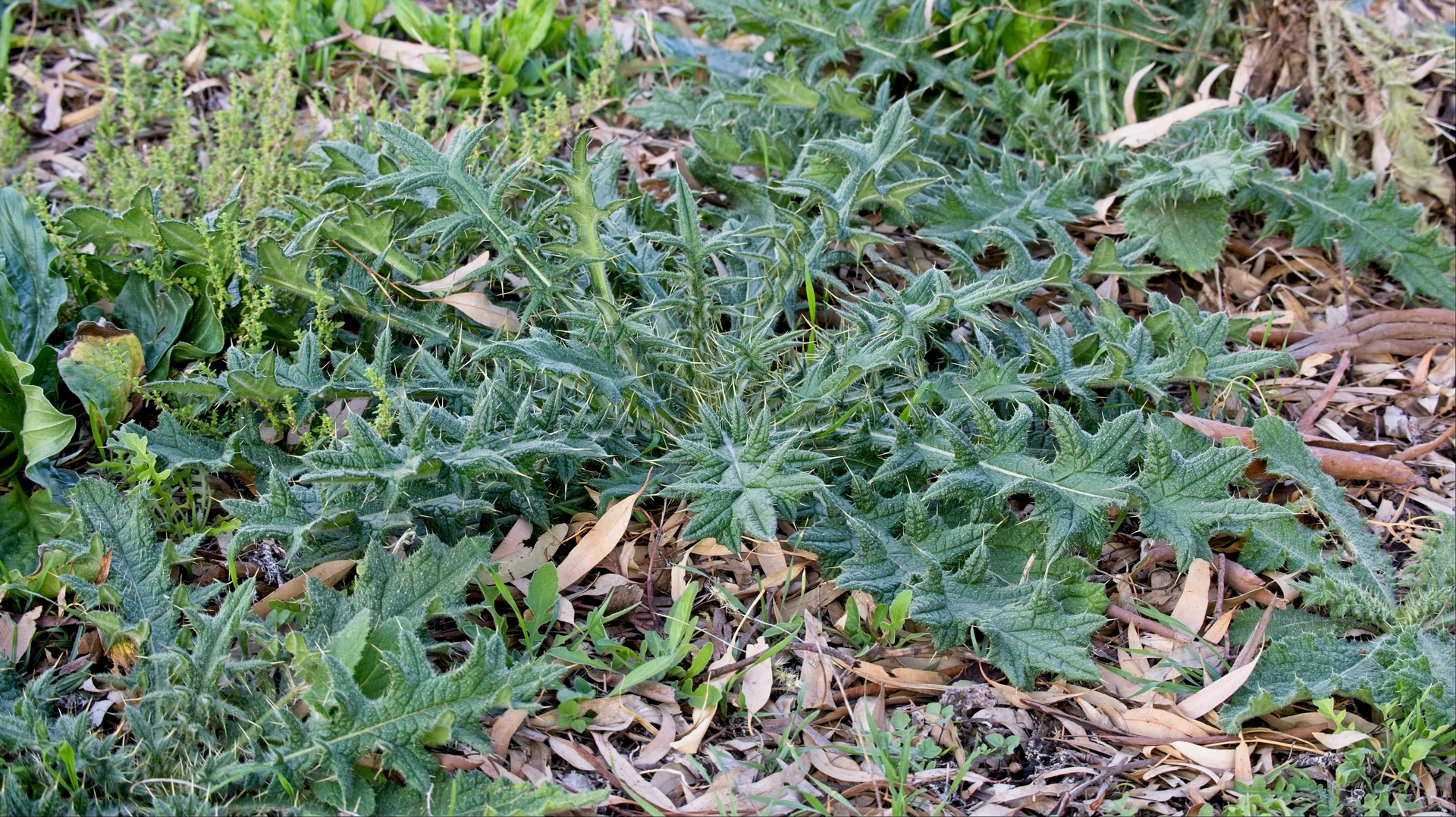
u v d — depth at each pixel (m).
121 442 2.08
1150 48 3.35
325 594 1.93
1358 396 2.84
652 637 2.04
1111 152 3.13
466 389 2.28
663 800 1.84
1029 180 3.05
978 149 3.24
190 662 1.76
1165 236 2.96
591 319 2.23
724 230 2.77
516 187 2.65
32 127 3.35
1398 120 3.18
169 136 3.25
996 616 2.00
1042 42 3.40
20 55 3.59
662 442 2.37
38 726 1.73
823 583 2.23
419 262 2.59
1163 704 2.04
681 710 1.99
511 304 2.62
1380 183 3.25
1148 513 2.11
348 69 3.60
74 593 2.04
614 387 2.19
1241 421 2.62
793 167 3.08
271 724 1.78
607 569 2.22
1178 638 2.16
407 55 3.60
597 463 2.30
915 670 2.06
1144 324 2.60
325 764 1.74
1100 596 2.09
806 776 1.89
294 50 3.55
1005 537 2.21
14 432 2.24
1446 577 2.16
